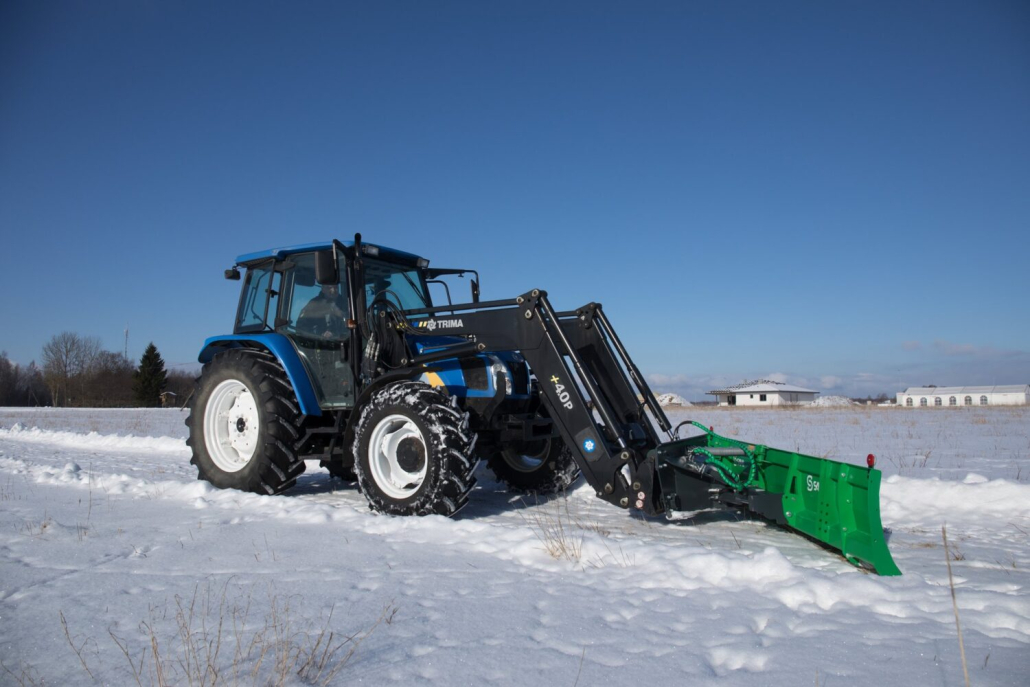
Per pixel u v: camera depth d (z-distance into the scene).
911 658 2.40
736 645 2.52
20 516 5.13
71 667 2.47
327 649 2.55
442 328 5.69
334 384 6.20
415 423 5.15
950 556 4.04
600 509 5.77
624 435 4.93
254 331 6.94
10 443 12.77
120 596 3.26
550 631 2.73
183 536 4.46
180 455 10.79
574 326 5.61
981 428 16.30
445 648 2.57
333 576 3.56
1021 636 2.61
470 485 5.09
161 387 56.28
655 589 3.27
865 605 2.98
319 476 8.20
